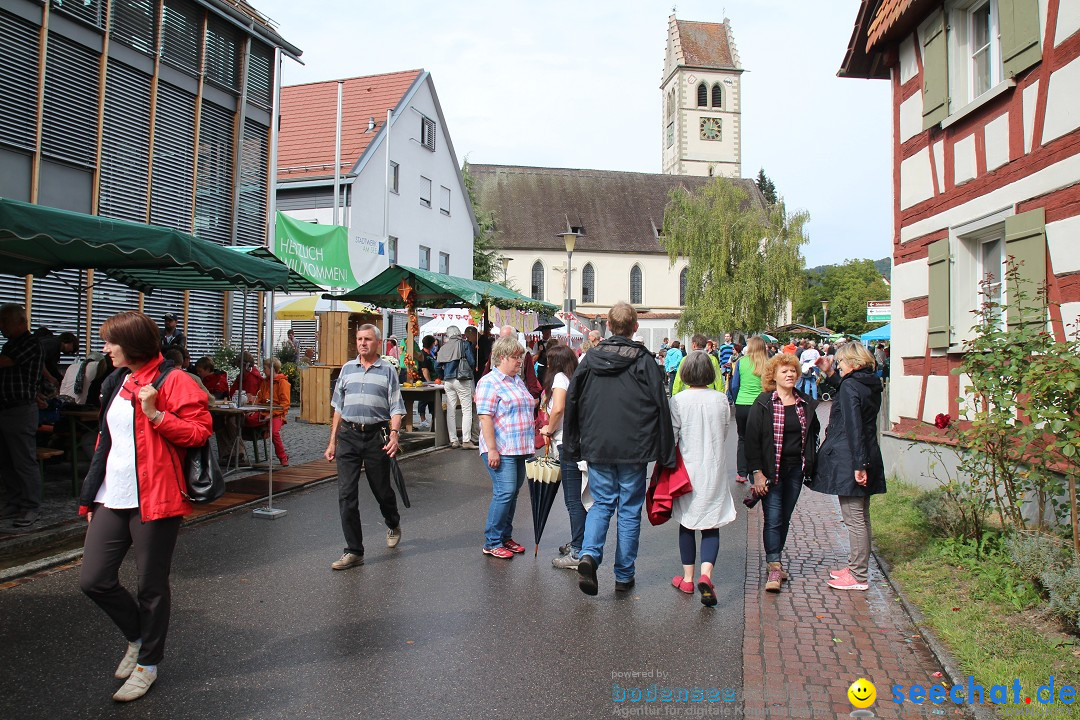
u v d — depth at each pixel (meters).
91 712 3.64
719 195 39.88
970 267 8.89
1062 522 6.39
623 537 5.58
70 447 9.12
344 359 16.70
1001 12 7.89
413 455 12.62
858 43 11.21
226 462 10.67
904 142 10.35
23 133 11.73
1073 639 4.50
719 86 74.69
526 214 64.31
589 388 5.49
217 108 16.02
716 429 5.51
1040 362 5.10
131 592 5.46
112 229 6.64
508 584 5.76
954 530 6.52
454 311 22.12
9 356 6.86
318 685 3.97
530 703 3.80
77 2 12.54
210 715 3.63
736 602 5.43
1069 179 6.89
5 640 4.52
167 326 12.12
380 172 28.14
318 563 6.26
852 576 5.77
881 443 11.32
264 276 8.66
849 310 85.00
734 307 38.44
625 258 63.59
